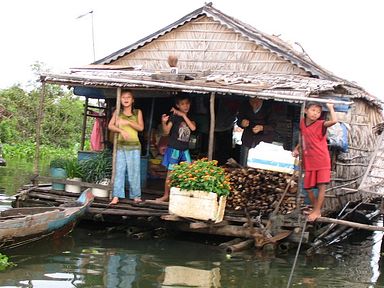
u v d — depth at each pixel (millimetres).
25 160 23609
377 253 10922
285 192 9266
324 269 8867
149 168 12484
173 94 11930
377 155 10961
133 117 10234
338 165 12195
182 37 15133
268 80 11742
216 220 9125
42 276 7277
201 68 14859
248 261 8758
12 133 27266
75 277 7336
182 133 10258
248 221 9273
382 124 11852
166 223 9828
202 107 12391
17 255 8172
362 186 10328
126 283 7230
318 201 8320
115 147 10164
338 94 11812
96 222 10695
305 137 8305
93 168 10820
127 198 10602
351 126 13141
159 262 8352
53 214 8742
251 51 14328
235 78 11836
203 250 9227
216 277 7789
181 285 7301
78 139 28141
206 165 9211
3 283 6871
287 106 11188
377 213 14766
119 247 9094
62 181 10602
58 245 8961
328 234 11398
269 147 9844
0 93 28016
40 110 10992
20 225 8164
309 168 8273
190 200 9039
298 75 13656
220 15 14453
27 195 10734
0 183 15633
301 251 9828
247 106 10961
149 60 15484
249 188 10000
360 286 8109
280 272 8336
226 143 13375
